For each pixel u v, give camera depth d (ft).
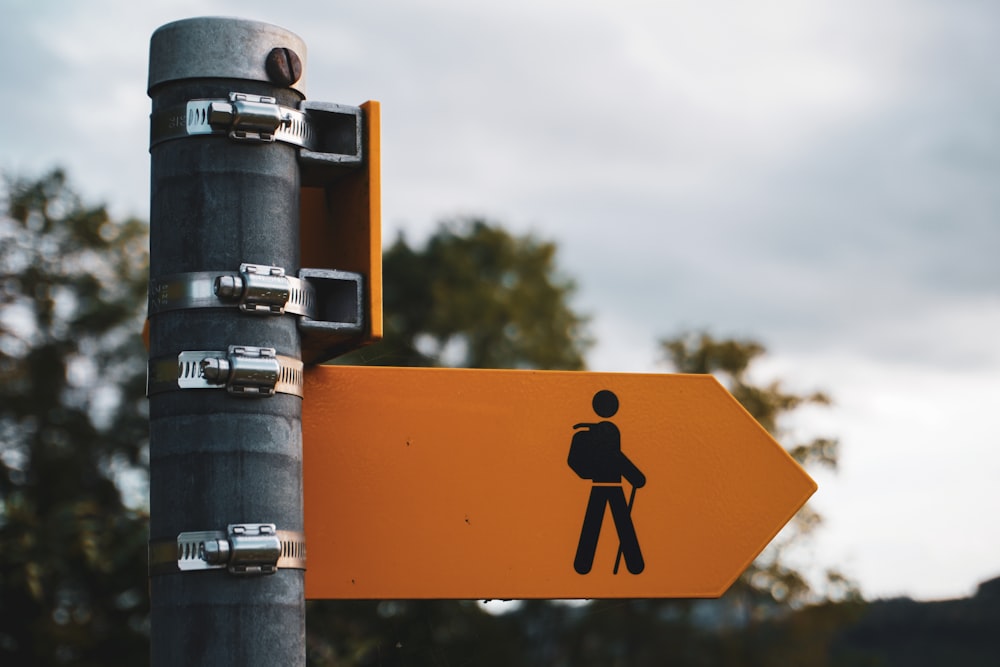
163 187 8.53
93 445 103.35
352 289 8.65
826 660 107.24
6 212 103.14
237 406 8.23
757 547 9.76
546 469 9.59
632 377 9.87
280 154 8.60
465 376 9.64
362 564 9.21
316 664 53.21
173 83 8.59
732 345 107.04
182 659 7.95
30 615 77.71
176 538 8.08
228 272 8.34
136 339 108.37
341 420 9.38
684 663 107.04
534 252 125.80
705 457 9.83
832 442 101.55
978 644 115.65
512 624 104.17
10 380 99.60
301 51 8.90
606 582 9.52
